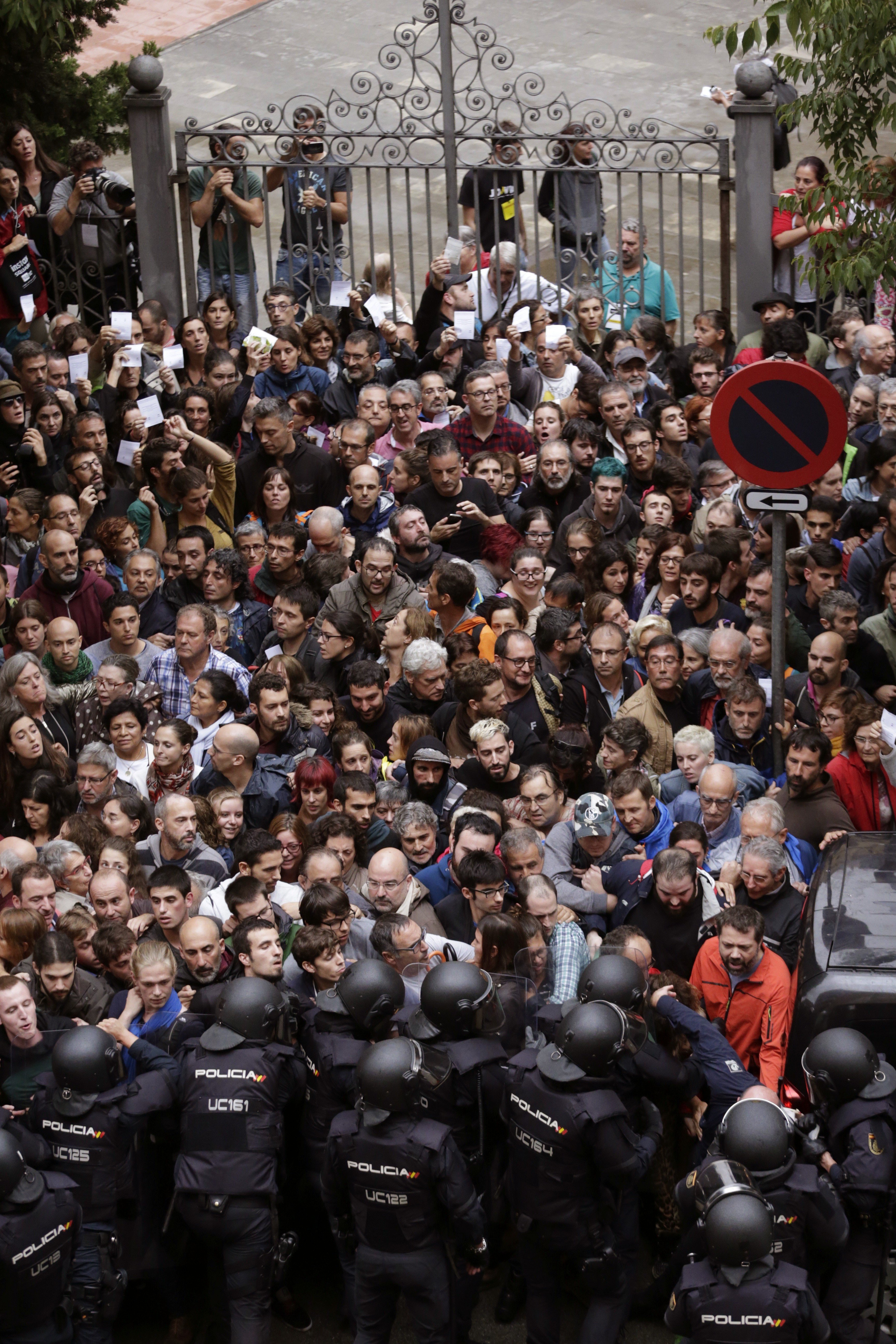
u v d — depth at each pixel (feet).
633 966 22.24
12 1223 20.62
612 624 32.71
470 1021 22.12
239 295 51.70
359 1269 22.00
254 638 36.32
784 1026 24.32
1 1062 24.18
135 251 50.93
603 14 88.33
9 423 40.86
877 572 33.94
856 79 37.93
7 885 28.35
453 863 27.12
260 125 48.96
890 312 46.09
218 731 30.68
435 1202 21.56
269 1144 22.13
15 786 31.53
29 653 32.63
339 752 30.37
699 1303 19.40
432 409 42.32
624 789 27.91
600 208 48.60
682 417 41.55
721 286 50.47
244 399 43.70
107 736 33.53
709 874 27.63
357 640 33.96
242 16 89.56
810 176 47.83
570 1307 24.09
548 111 48.57
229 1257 22.24
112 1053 22.24
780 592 29.58
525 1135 21.56
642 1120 22.31
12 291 47.11
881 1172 20.63
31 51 50.31
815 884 25.23
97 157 48.55
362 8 90.58
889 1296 21.43
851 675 31.27
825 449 28.45
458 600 34.60
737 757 30.94
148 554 36.60
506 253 48.47
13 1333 21.15
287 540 36.42
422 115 75.66
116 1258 22.21
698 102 77.82
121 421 41.88
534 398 44.55
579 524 36.27
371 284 50.11
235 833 29.71
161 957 24.25
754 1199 19.40
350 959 26.40
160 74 47.85
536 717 32.32
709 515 36.63
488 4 89.92
